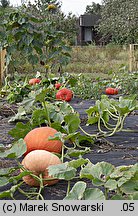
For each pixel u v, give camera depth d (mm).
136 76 9273
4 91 7086
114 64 19984
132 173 2113
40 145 3006
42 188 2441
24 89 6414
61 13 19719
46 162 2527
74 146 3350
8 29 7055
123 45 22703
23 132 3461
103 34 28547
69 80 7223
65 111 3916
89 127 4391
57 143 3045
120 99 3979
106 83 8930
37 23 7215
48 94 6137
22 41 7055
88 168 2260
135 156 3320
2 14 7137
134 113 5391
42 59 7477
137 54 17438
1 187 2594
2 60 8609
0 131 4332
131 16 23875
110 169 2225
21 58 12344
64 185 2621
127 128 4383
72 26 21094
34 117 3678
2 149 3064
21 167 2521
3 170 2504
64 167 2289
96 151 3447
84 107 6312
